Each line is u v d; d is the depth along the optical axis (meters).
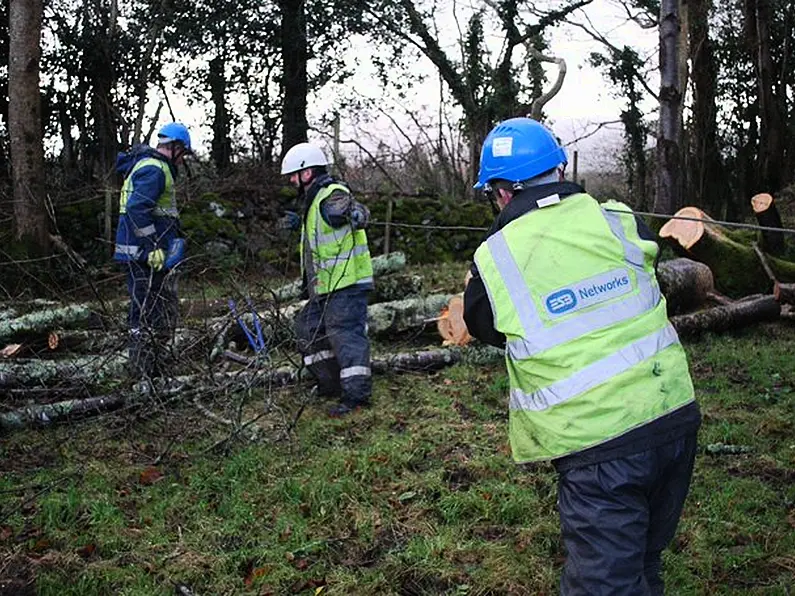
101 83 15.68
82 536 4.53
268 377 6.39
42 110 15.07
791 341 8.31
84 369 6.59
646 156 23.45
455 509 4.70
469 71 20.23
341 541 4.49
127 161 7.12
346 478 5.05
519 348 3.04
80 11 15.55
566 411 2.96
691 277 8.68
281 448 5.63
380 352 7.95
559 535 4.42
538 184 3.22
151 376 6.06
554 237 3.07
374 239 12.95
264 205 13.17
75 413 6.03
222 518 4.75
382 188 15.24
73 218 11.84
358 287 6.42
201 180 13.64
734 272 9.28
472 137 20.39
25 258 9.91
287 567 4.23
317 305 6.55
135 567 4.23
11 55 10.22
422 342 8.30
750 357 7.70
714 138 22.38
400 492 4.97
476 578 4.07
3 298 9.49
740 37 23.30
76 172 14.49
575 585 2.96
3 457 5.56
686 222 9.34
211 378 6.04
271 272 12.18
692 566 4.13
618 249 3.08
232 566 4.26
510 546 4.36
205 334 6.36
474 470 5.22
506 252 3.07
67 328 7.64
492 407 6.53
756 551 4.24
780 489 4.99
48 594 4.03
